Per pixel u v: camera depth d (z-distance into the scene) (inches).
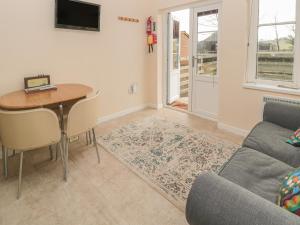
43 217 65.9
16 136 71.2
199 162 94.1
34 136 72.9
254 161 60.0
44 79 109.4
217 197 34.8
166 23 164.9
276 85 110.0
